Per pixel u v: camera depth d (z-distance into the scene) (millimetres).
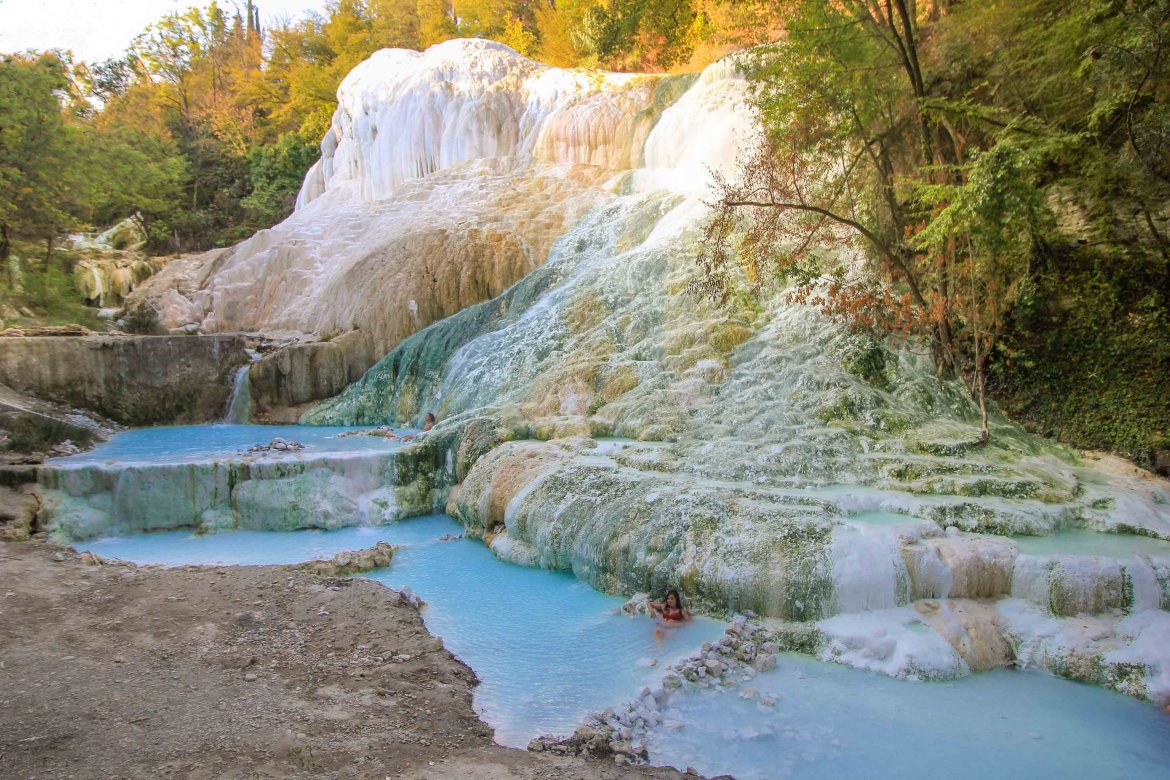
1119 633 6887
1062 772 5398
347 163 28641
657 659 7094
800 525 8031
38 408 15266
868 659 6930
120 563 9273
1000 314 10891
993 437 10492
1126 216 11008
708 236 12047
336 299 20016
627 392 12836
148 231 34781
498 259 19328
